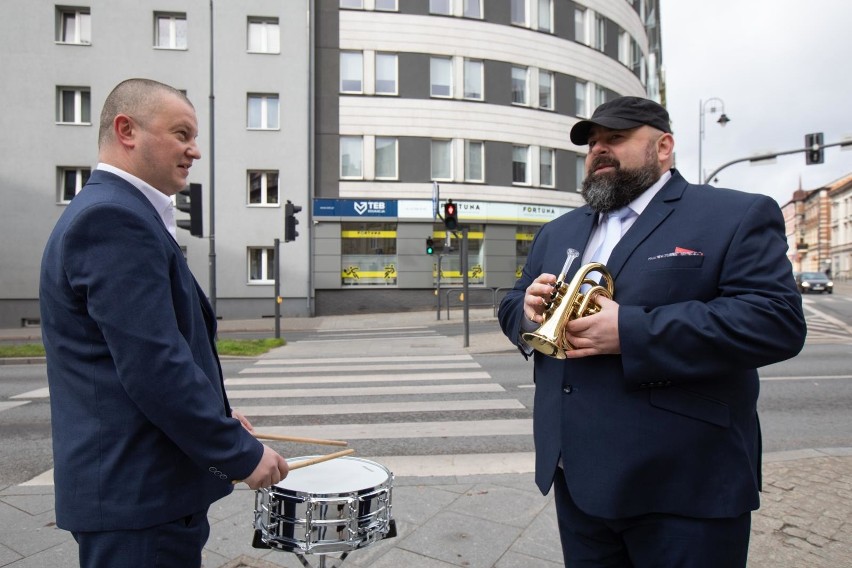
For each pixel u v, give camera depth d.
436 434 5.81
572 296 1.72
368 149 22.98
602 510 1.71
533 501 3.80
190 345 1.73
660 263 1.75
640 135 1.91
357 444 5.51
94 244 1.52
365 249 23.11
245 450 1.61
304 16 22.28
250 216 22.09
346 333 17.16
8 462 5.11
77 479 1.57
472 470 4.62
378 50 23.12
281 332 17.84
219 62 21.91
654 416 1.68
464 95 24.02
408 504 3.77
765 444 5.39
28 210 20.95
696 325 1.58
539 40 25.23
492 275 24.19
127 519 1.55
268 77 22.12
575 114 26.38
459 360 10.96
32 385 9.10
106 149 1.78
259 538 2.02
